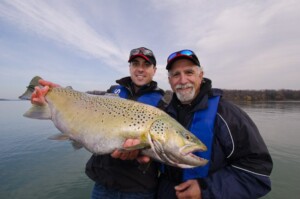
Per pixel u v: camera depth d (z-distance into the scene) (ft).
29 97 2.93
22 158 8.23
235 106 2.35
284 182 6.54
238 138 2.12
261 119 20.07
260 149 2.05
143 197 2.56
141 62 3.08
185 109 2.65
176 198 2.39
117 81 3.24
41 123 17.06
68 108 2.71
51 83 2.97
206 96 2.47
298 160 8.40
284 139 11.68
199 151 2.23
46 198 5.50
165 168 2.57
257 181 1.99
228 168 2.18
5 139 11.21
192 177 2.32
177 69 2.50
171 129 2.30
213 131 2.29
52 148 9.58
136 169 2.56
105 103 2.60
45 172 6.99
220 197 2.01
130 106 2.51
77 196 5.62
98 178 2.64
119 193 2.55
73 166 7.54
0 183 6.19
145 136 2.32
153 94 3.14
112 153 2.35
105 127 2.42
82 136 2.52
